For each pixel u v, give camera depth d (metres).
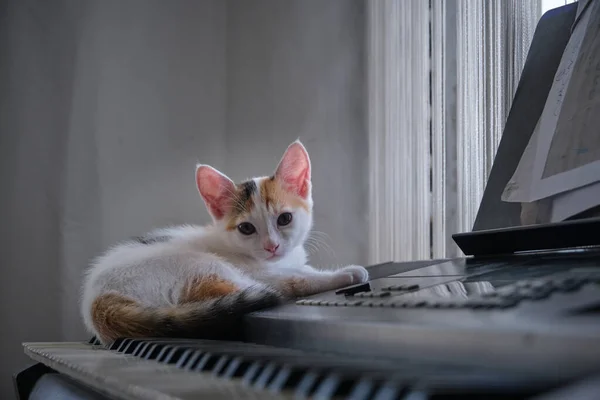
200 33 2.45
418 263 1.19
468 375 0.38
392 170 1.85
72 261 2.20
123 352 0.80
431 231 1.67
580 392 0.26
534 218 0.92
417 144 1.72
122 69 2.32
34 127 2.21
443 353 0.43
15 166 2.19
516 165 1.01
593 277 0.53
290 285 1.38
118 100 2.31
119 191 2.28
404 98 1.80
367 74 2.08
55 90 2.24
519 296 0.50
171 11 2.42
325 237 2.15
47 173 2.21
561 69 1.01
